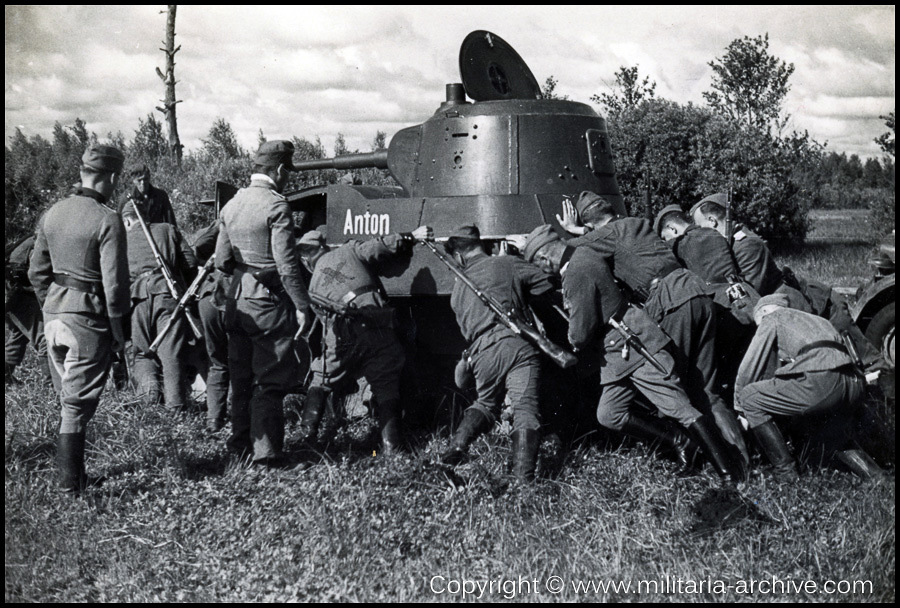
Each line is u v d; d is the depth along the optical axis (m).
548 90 12.25
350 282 5.64
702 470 5.26
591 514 4.56
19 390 6.82
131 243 6.68
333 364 5.71
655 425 5.36
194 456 5.70
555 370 5.71
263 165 5.50
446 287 5.84
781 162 15.00
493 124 6.22
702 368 5.44
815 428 5.12
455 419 6.27
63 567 4.19
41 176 11.12
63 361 5.08
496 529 4.40
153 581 4.07
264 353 5.36
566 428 5.79
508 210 6.05
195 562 4.24
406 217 6.25
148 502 4.85
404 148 6.70
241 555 4.26
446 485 4.84
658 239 5.57
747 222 14.91
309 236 6.33
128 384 7.16
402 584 3.94
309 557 4.16
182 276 6.85
